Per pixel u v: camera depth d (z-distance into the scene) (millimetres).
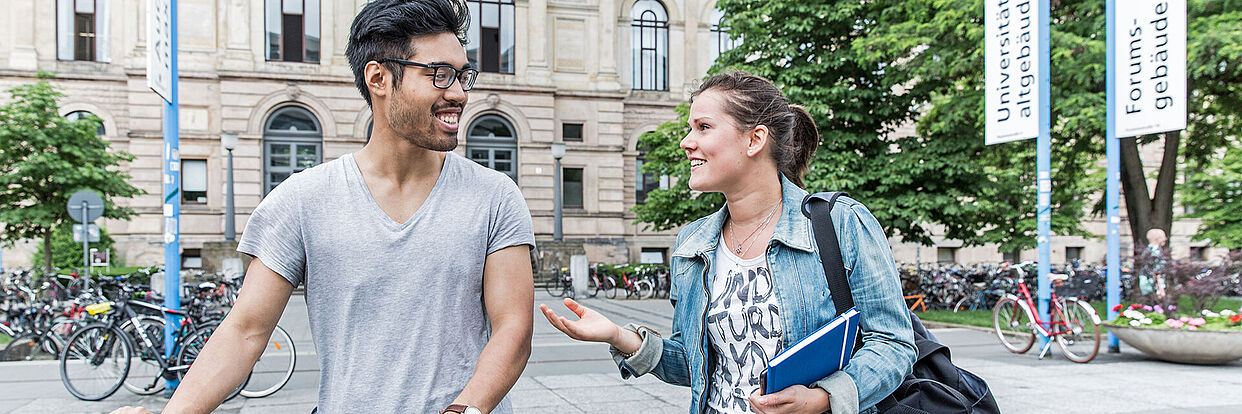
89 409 6637
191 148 25688
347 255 1852
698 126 2125
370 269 1843
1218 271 9742
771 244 2035
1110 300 9547
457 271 1870
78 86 26328
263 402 6801
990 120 9945
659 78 30875
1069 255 32812
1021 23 9508
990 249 31734
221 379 1749
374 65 1833
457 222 1890
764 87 2109
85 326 7180
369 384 1826
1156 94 8680
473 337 1902
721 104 2086
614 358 2277
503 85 27781
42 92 19125
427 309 1849
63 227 19922
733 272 2129
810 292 1986
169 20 7246
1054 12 13914
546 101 28219
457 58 1847
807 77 15859
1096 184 20766
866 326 1972
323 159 26422
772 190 2133
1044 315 9484
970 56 13742
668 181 30750
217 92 26047
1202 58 11711
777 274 2025
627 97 30234
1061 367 8609
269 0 26562
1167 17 8516
